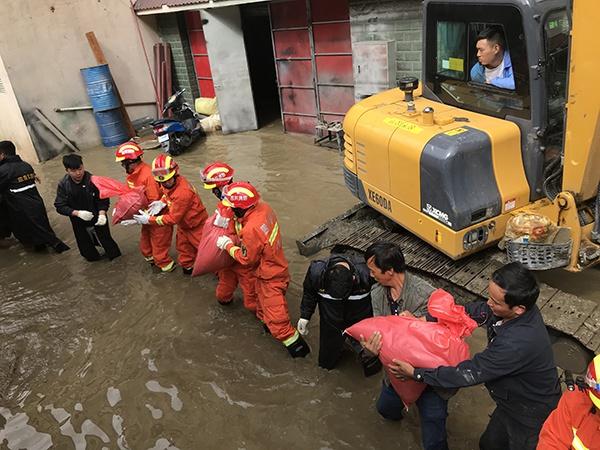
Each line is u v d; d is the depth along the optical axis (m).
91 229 6.19
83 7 10.73
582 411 2.02
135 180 5.65
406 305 3.31
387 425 3.70
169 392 4.23
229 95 10.52
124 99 11.80
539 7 3.42
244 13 10.66
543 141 3.77
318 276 3.62
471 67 4.14
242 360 4.50
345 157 5.32
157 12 10.80
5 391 4.45
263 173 8.48
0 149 6.29
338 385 4.10
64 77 10.77
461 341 2.86
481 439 3.15
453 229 3.86
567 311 3.64
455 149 3.72
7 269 6.49
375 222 5.44
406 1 7.38
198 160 9.54
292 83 9.95
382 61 7.81
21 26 10.08
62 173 9.99
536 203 4.02
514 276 2.42
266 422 3.86
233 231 4.56
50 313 5.47
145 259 6.30
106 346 4.87
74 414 4.12
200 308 5.26
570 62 3.42
